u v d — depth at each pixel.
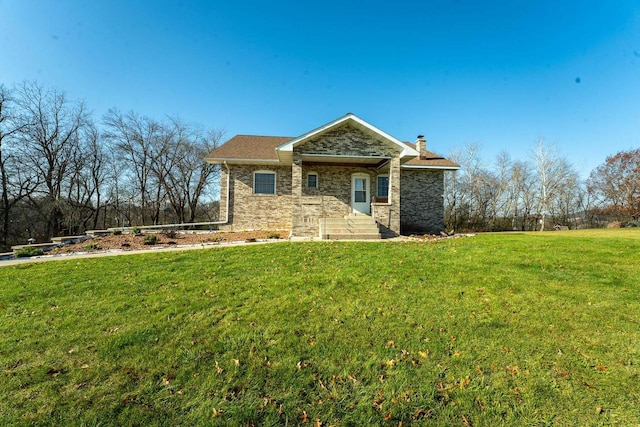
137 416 2.48
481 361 3.28
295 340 3.71
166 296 5.28
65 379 2.96
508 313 4.47
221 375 3.03
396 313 4.50
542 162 30.41
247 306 4.79
